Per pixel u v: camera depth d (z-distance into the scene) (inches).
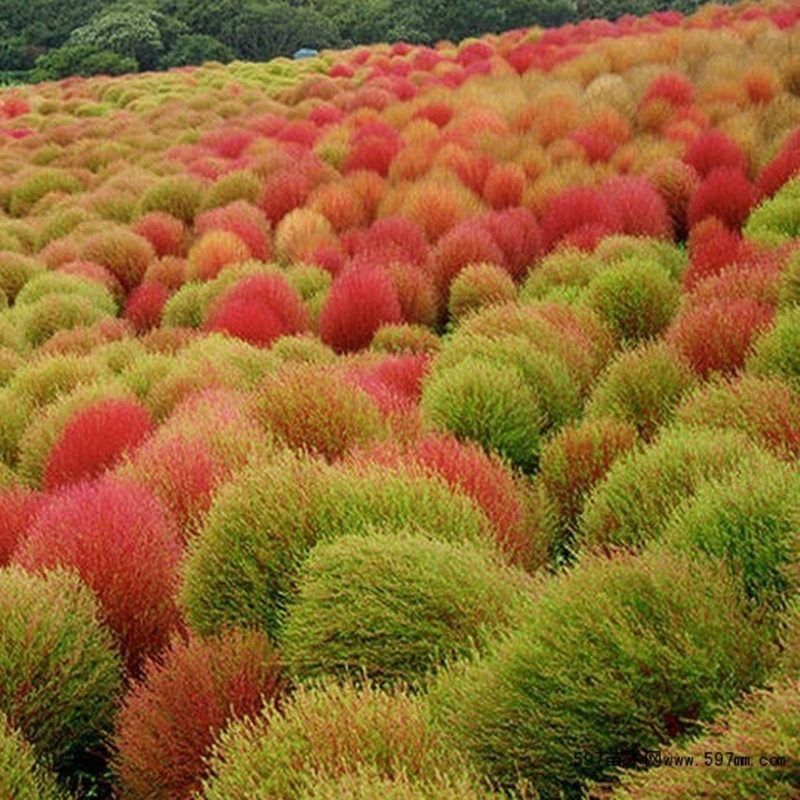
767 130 584.4
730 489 142.0
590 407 237.9
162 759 134.3
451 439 196.2
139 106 1171.3
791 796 86.4
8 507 216.4
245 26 2748.5
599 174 532.7
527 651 118.5
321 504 160.1
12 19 2965.1
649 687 112.3
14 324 461.4
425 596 136.7
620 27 1147.9
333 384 226.2
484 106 740.7
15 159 948.6
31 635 146.3
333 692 117.1
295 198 614.9
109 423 259.6
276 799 106.1
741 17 1016.9
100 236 572.7
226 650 143.3
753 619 119.5
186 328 433.7
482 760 116.0
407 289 406.9
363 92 924.0
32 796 127.8
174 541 185.5
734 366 238.8
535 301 320.8
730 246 354.3
